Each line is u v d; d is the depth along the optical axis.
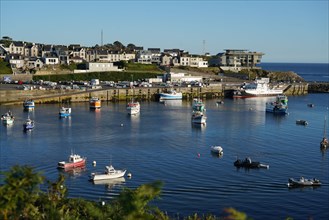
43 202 33.47
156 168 69.94
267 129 106.44
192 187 60.47
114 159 75.19
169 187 60.34
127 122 112.69
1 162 71.75
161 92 172.62
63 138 91.12
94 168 69.62
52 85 163.25
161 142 89.12
